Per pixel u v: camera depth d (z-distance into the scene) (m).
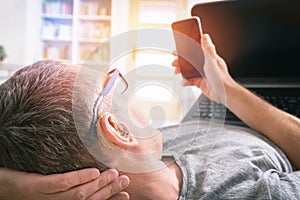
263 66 0.97
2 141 0.47
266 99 0.91
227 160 0.64
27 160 0.47
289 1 0.92
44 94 0.46
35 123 0.46
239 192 0.55
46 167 0.46
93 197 0.46
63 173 0.46
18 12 3.29
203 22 1.00
